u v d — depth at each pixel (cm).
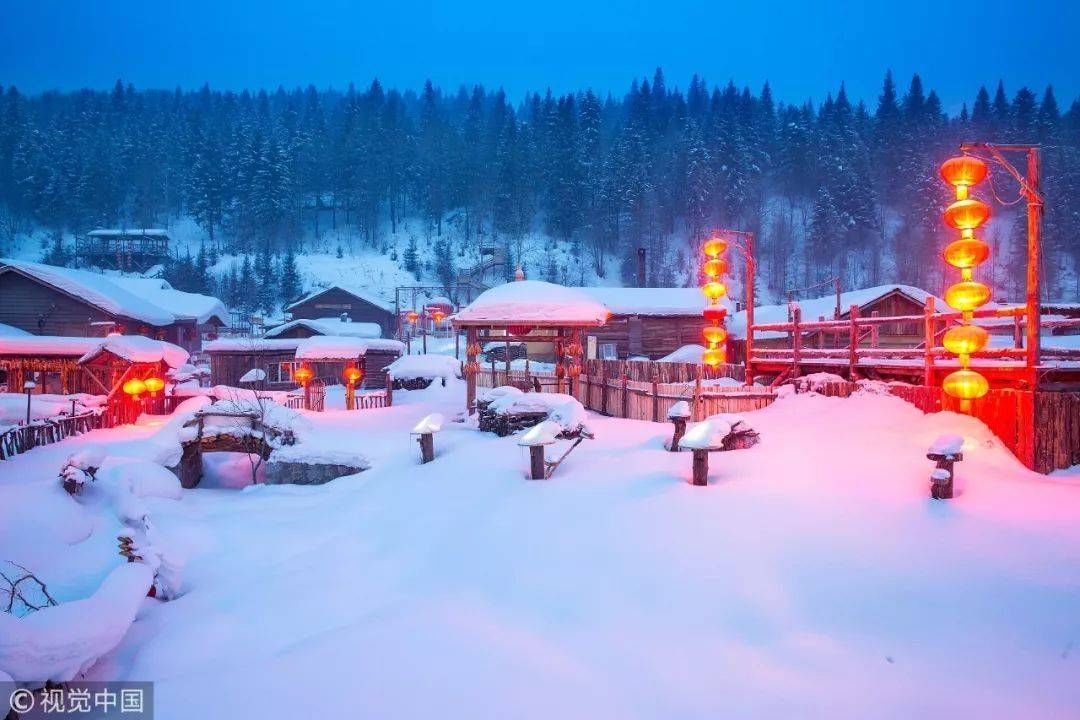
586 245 11394
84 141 13850
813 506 841
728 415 1162
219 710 535
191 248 11444
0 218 11744
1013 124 12406
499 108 16488
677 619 646
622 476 1062
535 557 816
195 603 855
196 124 15038
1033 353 962
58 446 1780
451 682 555
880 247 10344
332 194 13450
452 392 3456
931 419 1102
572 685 544
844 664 546
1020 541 700
